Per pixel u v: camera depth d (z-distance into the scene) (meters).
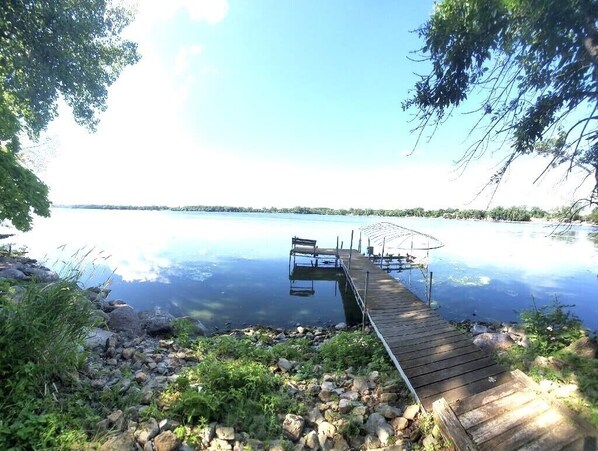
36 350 3.79
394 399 4.72
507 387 4.13
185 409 3.93
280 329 9.70
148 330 8.04
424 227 63.16
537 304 13.35
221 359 6.23
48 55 11.74
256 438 3.70
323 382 5.34
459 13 3.66
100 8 13.53
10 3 10.10
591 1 2.94
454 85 4.05
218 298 13.20
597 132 3.90
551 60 3.63
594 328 11.00
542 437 3.28
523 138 4.22
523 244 37.81
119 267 18.17
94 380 4.43
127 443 3.24
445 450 3.46
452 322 10.60
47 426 3.18
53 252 20.36
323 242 34.44
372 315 8.11
